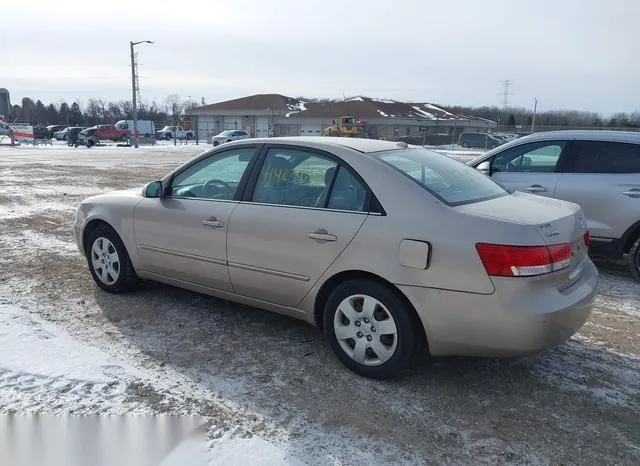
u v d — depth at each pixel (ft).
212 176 14.84
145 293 17.56
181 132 223.10
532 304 10.42
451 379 12.25
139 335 14.28
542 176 21.88
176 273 15.48
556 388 11.96
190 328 14.83
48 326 14.66
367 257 11.62
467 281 10.65
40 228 28.55
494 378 12.34
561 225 11.44
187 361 12.86
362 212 11.94
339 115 199.11
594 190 20.56
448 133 208.23
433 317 11.04
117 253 16.96
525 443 9.95
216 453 9.43
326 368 12.63
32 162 80.74
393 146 14.03
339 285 12.23
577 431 10.36
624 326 15.75
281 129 212.23
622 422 10.69
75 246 24.20
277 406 10.97
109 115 333.83
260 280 13.51
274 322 15.35
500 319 10.49
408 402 11.23
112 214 16.71
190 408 10.80
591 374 12.67
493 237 10.53
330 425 10.36
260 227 13.21
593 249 20.90
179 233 14.98
